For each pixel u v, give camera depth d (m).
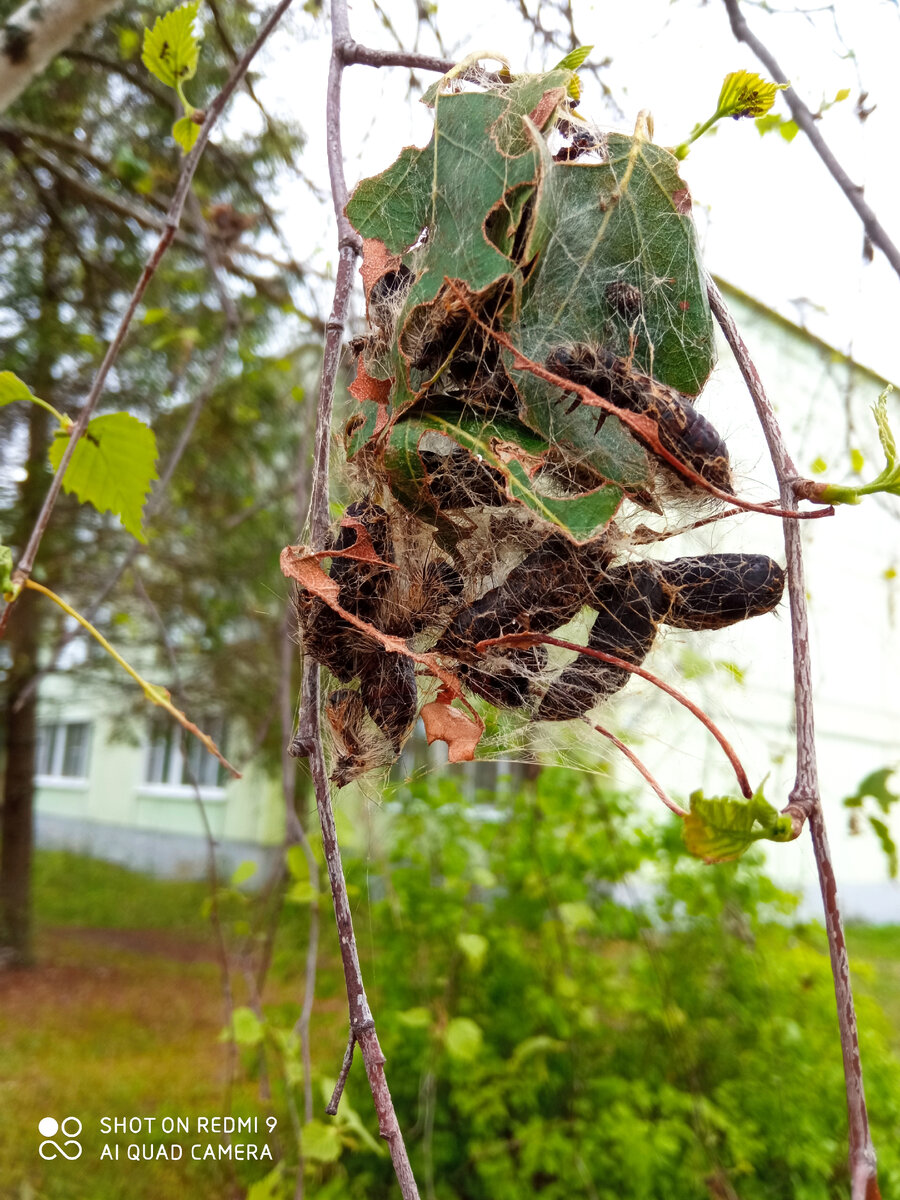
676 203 0.16
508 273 0.15
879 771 0.28
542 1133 0.49
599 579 0.16
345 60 0.24
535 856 0.57
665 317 0.16
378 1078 0.16
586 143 0.18
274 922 0.51
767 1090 0.51
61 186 0.76
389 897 0.57
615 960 0.67
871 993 1.02
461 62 0.17
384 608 0.17
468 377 0.16
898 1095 0.52
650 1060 0.56
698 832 0.14
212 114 0.26
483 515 0.17
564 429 0.15
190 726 0.22
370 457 0.17
